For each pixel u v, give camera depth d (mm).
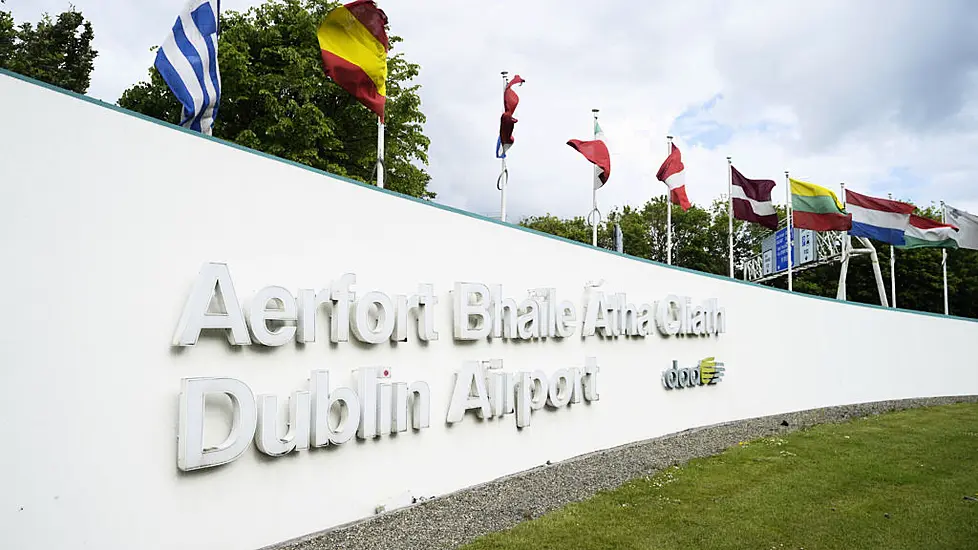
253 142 21500
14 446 5617
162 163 6797
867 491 9930
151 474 6449
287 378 7773
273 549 7281
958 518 8625
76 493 5941
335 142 23188
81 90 28219
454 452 9984
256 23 23984
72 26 28844
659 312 14992
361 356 8680
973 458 12156
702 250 45438
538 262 12117
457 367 10164
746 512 8844
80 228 6148
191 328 6730
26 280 5781
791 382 18859
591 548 7465
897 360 22578
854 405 20375
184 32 8602
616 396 13688
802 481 10477
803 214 19750
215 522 6930
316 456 8008
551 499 9445
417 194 26422
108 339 6250
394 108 24719
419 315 9508
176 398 6703
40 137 5953
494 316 10805
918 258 37344
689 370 15562
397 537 7727
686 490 9945
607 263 13852
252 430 7141
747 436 14539
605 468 11391
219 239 7254
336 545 7438
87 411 6059
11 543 5551
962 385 24688
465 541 7637
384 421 8711
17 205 5777
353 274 8484
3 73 5762
